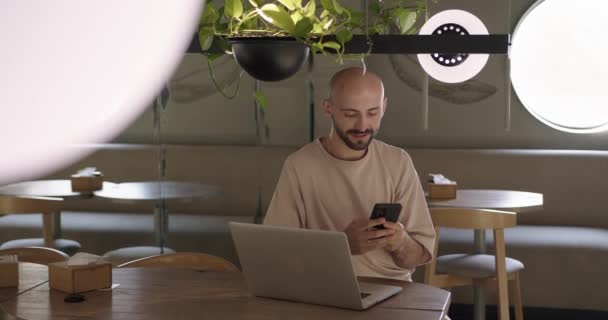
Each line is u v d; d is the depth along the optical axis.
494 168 4.73
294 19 2.00
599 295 4.05
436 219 3.17
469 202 3.65
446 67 2.30
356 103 2.12
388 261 2.21
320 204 2.26
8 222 4.34
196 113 4.52
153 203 4.25
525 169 4.70
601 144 4.96
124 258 3.53
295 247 1.72
